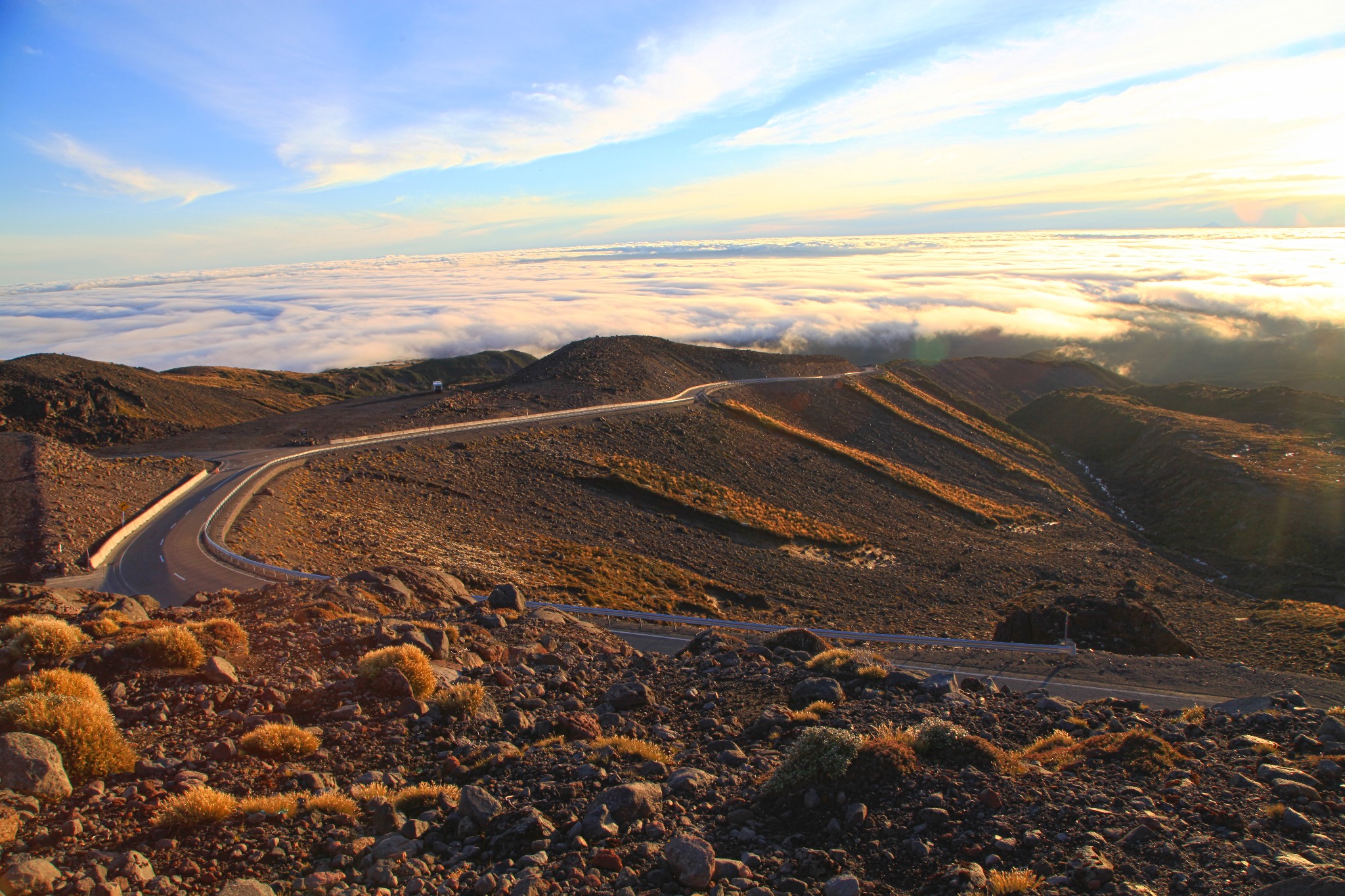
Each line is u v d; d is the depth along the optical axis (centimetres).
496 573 4169
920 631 4381
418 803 875
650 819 809
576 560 4938
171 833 769
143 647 1326
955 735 948
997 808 785
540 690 1430
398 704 1237
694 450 9212
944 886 652
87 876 647
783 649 1916
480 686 1287
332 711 1205
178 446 7644
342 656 1496
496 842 758
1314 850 662
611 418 9806
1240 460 10394
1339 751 918
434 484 6344
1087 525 9719
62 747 884
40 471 5394
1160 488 11081
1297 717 1094
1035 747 1074
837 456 10275
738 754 1064
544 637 1991
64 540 4088
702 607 4306
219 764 977
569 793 880
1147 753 931
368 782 953
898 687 1434
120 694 1183
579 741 1091
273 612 1844
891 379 16050
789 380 14450
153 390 14312
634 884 673
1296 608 5019
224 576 3547
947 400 16500
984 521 9019
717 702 1416
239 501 5091
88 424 11644
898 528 8281
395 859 727
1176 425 13275
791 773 862
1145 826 720
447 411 9675
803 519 7644
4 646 1304
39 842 720
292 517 4878
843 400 13750
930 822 763
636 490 7106
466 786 848
